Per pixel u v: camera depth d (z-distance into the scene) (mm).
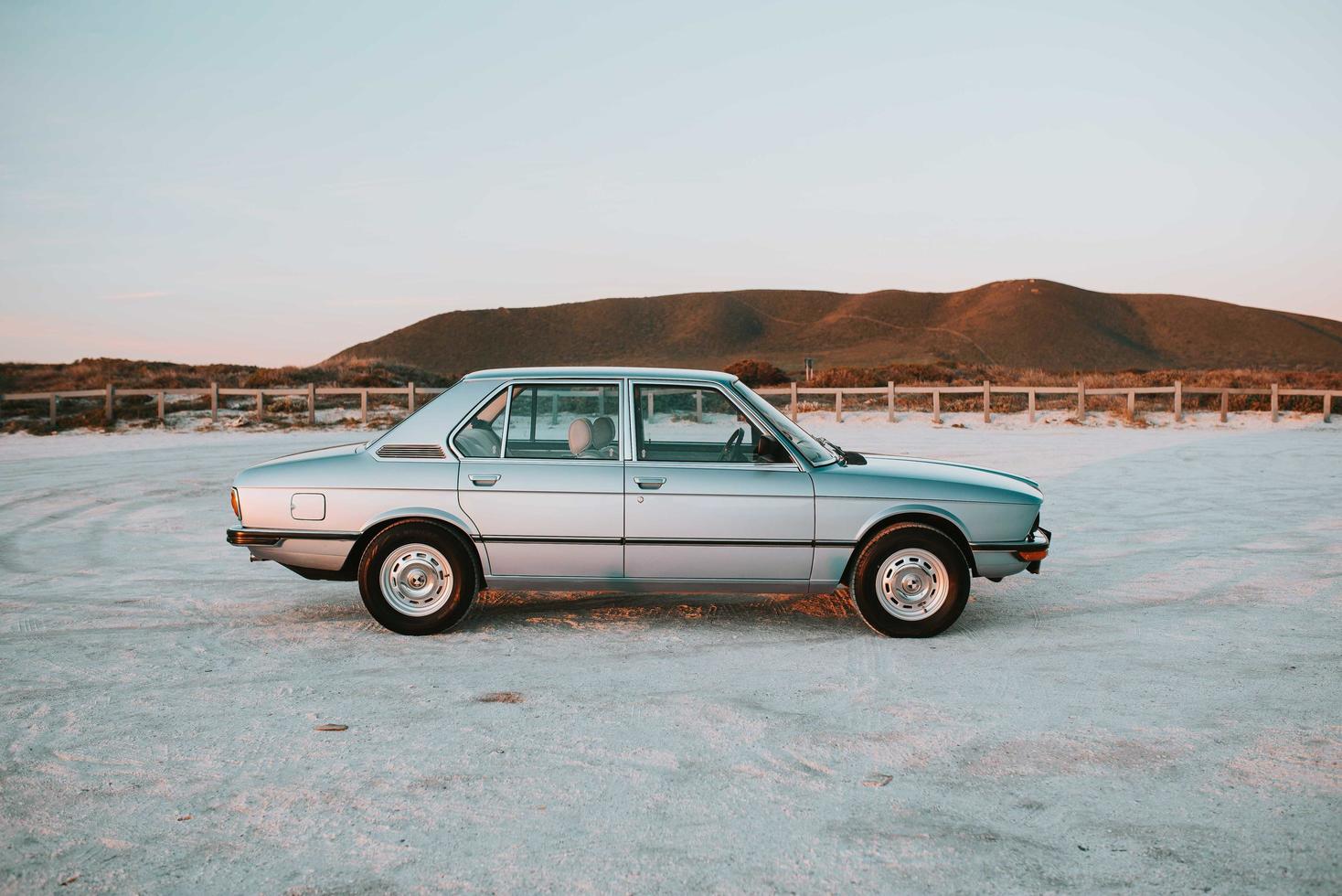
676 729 4547
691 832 3506
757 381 43844
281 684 5242
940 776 3986
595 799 3785
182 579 8039
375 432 24688
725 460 6270
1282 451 18156
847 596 7305
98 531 10453
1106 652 5785
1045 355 134125
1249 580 7730
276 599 7305
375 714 4762
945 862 3273
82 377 39375
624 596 7340
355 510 6152
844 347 148625
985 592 7426
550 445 6305
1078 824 3553
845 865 3260
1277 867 3229
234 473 15922
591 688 5148
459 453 6230
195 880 3197
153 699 5000
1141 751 4234
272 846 3426
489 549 6133
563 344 152500
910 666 5535
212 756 4238
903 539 6020
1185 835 3457
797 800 3770
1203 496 12461
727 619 6645
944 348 138750
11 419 26812
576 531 6062
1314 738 4355
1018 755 4199
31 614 6820
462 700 4961
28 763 4172
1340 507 11430
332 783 3955
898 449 19047
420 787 3906
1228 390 27172
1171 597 7203
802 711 4777
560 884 3145
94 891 3137
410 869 3248
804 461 6148
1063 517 11008
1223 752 4211
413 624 6172
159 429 25359
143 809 3727
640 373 6344
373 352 152375
